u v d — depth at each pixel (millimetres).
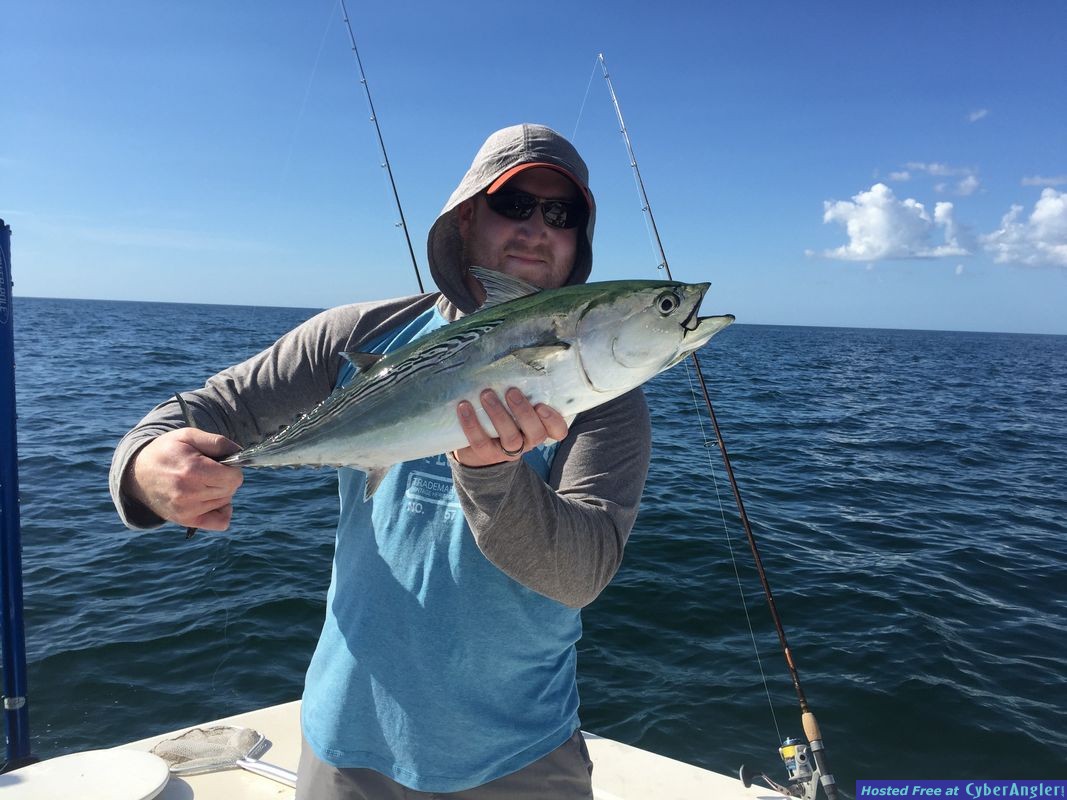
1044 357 85875
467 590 2104
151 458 1860
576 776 2314
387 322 2576
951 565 7797
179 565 7332
